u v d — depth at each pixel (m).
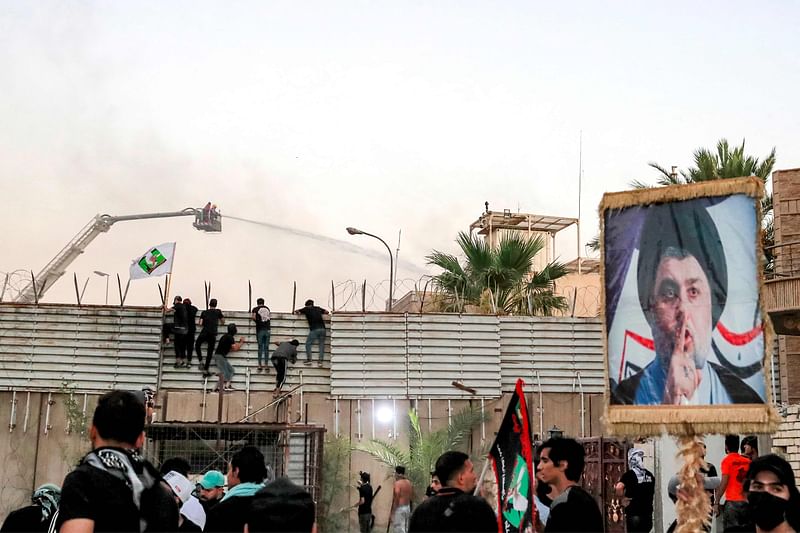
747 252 5.57
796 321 17.98
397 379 24.33
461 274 28.38
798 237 22.62
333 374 24.28
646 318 5.75
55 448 23.08
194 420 23.73
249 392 24.11
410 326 24.72
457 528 4.56
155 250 24.61
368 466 22.48
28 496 22.67
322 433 19.94
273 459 19.89
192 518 6.95
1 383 23.36
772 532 5.05
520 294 28.06
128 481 4.11
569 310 30.97
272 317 24.97
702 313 5.61
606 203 5.98
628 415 5.67
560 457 5.81
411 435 23.16
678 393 5.59
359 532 20.62
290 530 4.55
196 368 24.19
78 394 23.61
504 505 5.86
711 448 14.28
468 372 24.45
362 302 24.88
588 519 5.43
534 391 24.52
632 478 11.97
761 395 5.39
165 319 24.52
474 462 22.62
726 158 29.55
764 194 5.61
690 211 5.74
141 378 23.80
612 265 5.90
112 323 24.16
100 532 3.96
